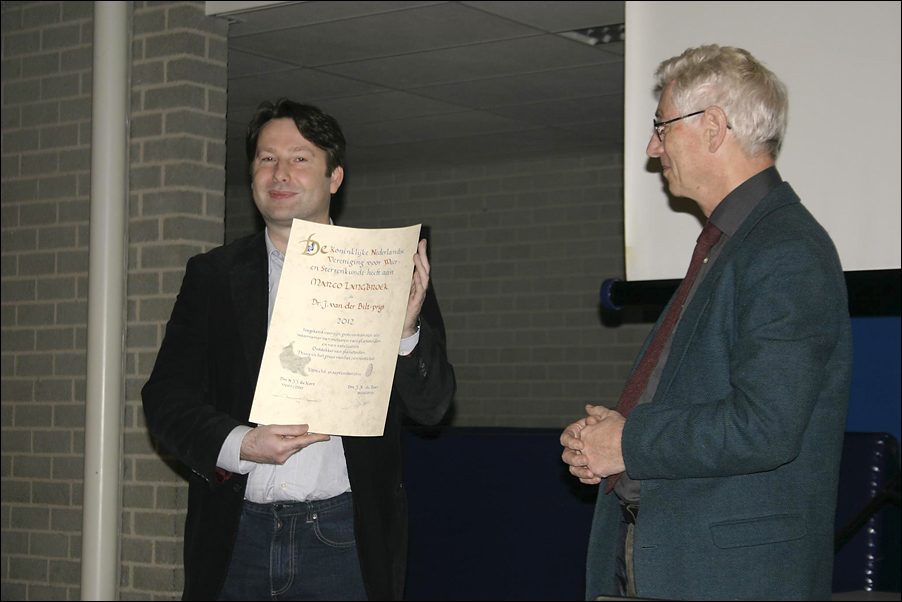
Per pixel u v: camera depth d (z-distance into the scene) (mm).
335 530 1847
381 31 4730
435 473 3764
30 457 4309
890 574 2920
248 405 1856
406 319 1819
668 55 2959
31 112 4406
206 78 4141
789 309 1563
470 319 7996
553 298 7656
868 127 2676
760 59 2828
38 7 4418
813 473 1647
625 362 7320
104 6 4078
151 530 3955
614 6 4375
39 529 4270
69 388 4234
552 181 7719
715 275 1716
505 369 7816
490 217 7961
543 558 3490
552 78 5594
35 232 4363
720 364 1674
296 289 1741
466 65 5344
